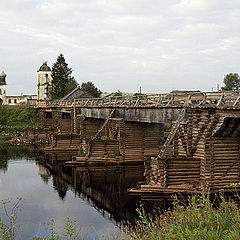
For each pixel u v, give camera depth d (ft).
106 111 127.54
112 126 126.21
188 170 71.56
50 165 122.52
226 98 71.05
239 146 71.00
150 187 71.97
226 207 33.55
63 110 186.80
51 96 288.10
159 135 120.78
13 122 246.06
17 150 164.14
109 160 118.11
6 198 78.79
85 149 124.16
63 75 285.43
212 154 69.77
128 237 45.80
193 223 31.50
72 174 106.01
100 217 63.67
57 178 100.53
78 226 58.54
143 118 102.01
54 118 205.98
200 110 72.18
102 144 121.60
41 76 295.28
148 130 119.65
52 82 286.05
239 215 31.17
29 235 53.88
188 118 78.79
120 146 117.19
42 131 204.23
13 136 213.66
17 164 124.77
